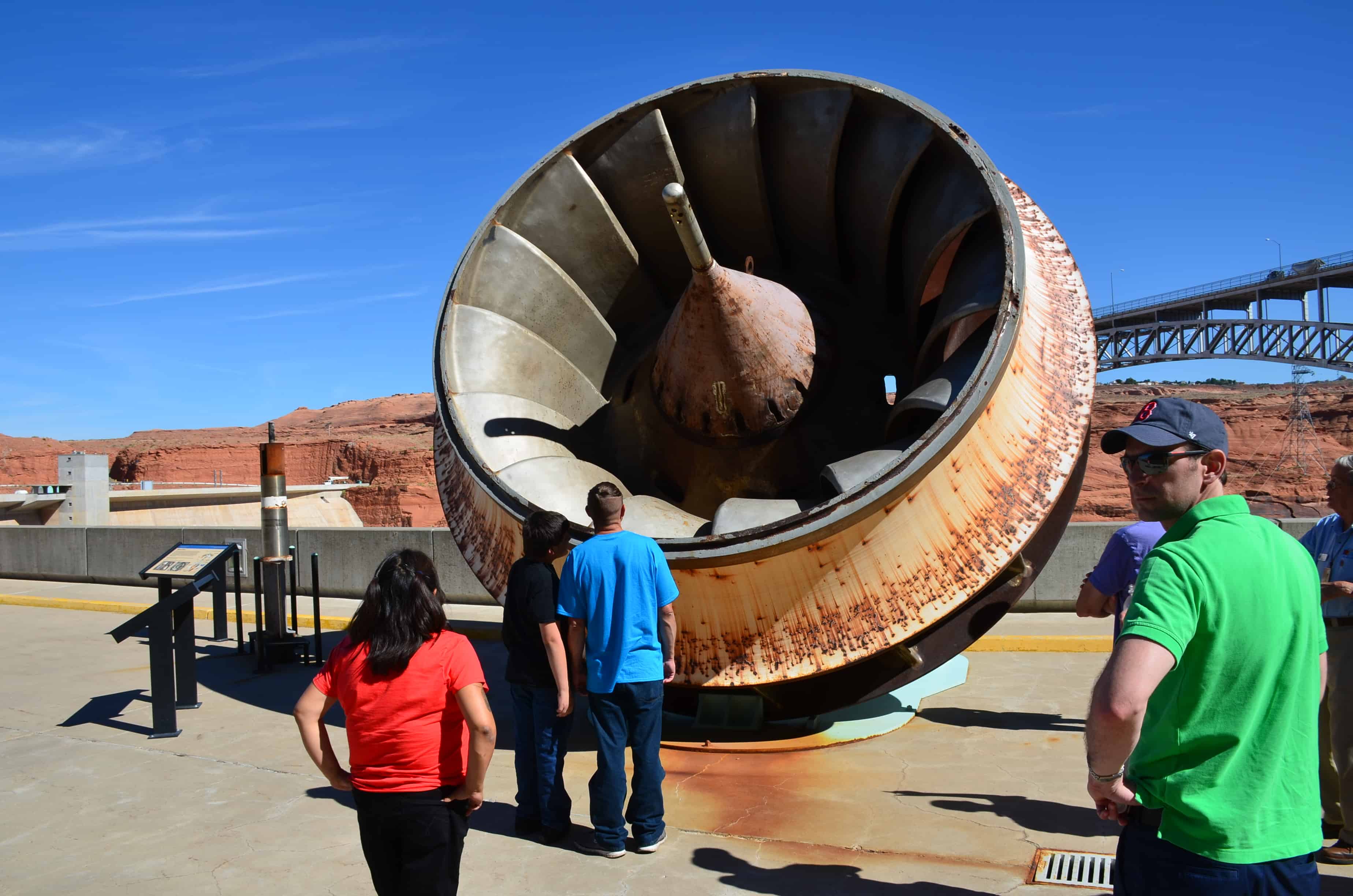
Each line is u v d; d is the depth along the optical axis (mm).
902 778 5953
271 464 10234
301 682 9359
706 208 7766
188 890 4594
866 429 6977
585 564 4879
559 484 6531
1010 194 6227
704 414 6973
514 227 7492
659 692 4898
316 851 5055
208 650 11148
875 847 4855
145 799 5949
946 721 7293
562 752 5102
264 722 7840
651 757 4855
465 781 3459
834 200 7211
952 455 5660
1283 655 2434
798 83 6973
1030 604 11828
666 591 4922
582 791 5910
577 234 7672
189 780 6312
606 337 8125
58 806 5848
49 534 18500
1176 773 2455
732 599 5820
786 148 7227
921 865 4602
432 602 3453
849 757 6426
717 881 4512
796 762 6328
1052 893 4242
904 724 7164
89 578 17969
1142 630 2355
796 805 5516
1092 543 11625
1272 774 2404
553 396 7617
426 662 3393
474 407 6836
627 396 7906
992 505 5793
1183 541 2512
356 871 4789
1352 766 4488
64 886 4668
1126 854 2557
